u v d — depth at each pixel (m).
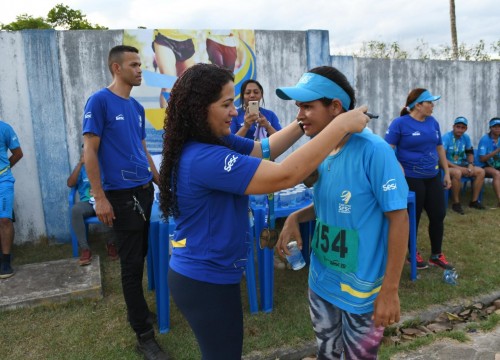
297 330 3.00
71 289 3.56
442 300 3.42
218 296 1.57
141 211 2.73
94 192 2.62
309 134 1.69
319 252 1.81
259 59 5.55
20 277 3.87
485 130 7.61
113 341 2.95
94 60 4.98
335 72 1.63
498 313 3.23
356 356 1.76
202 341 1.62
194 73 1.50
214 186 1.46
